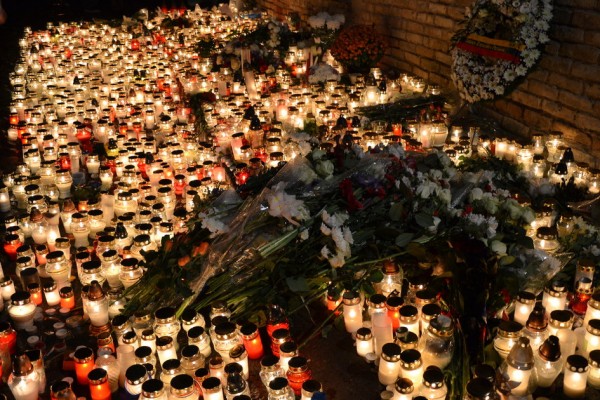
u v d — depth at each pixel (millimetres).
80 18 18578
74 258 5238
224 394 3492
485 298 3553
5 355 3846
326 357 3789
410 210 4172
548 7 6086
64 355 3988
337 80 8797
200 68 10383
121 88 9750
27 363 3535
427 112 6648
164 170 6180
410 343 3420
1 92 11055
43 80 10641
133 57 11922
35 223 5273
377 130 6660
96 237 5320
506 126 7043
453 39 7125
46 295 4531
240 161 6234
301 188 4395
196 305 4086
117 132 8180
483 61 6766
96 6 20328
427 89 8188
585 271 3912
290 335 3779
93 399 3480
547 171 5844
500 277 3617
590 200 5027
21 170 6562
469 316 3494
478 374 3117
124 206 5531
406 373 3268
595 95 5789
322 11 11930
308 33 10781
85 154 7289
